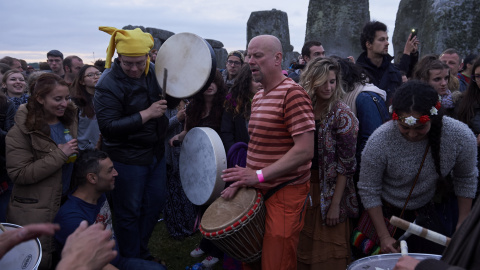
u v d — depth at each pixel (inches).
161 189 137.1
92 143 156.9
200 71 123.7
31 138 109.5
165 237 166.7
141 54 117.0
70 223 103.3
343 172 108.1
